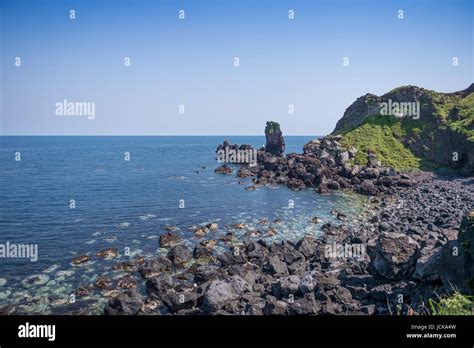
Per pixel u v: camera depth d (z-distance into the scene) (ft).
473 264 60.13
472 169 242.37
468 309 49.60
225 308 72.08
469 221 63.77
